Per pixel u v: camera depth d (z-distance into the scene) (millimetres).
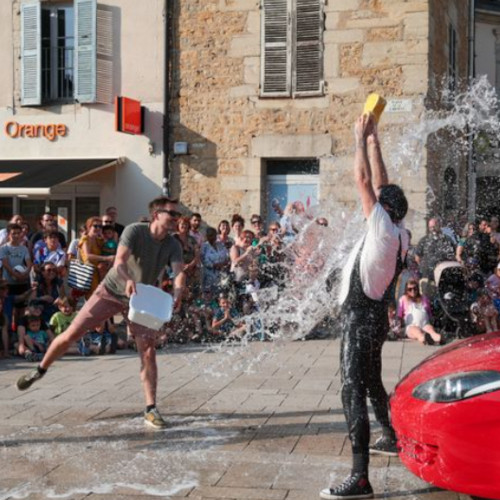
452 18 16906
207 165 15562
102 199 16109
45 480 5051
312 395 7527
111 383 8289
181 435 6133
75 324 6574
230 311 11664
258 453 5617
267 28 15219
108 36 16031
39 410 7020
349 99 14930
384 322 4996
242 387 7965
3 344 10094
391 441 5527
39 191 14352
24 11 16359
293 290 11930
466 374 4363
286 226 12906
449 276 11750
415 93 14633
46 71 16609
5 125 16625
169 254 6633
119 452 5680
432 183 14977
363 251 4902
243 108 15375
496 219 13125
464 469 4262
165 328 11109
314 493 4773
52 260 11781
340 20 14922
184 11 15633
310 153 15094
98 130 16156
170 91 15727
